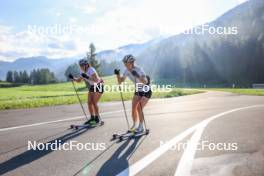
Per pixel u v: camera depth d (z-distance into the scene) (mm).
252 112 12484
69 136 7727
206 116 11336
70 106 16547
